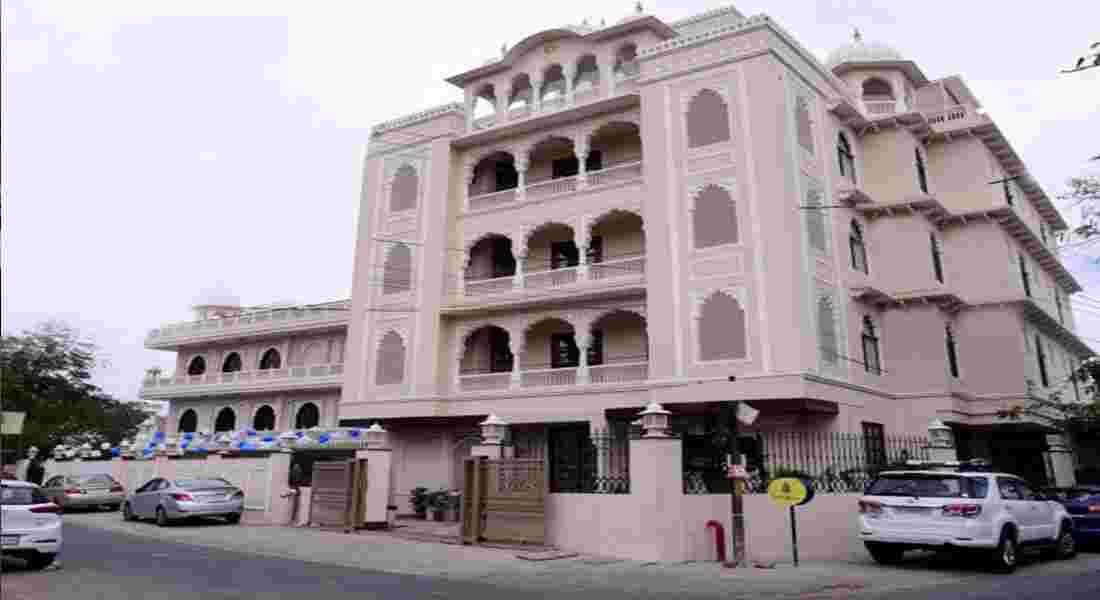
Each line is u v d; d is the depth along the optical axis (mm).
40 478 37062
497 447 17875
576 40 28250
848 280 24297
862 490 17391
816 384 21031
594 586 11836
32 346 49781
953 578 12625
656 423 15391
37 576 12039
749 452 21797
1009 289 26656
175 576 12141
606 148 28234
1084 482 28297
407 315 28594
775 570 13570
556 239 28719
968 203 27828
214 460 25188
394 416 27828
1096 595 10625
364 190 31047
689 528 14891
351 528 19750
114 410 64312
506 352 28922
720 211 22766
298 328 39688
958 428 25875
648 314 23250
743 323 21688
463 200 29578
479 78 30281
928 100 30469
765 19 23172
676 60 24547
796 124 23406
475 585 11781
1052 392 28438
